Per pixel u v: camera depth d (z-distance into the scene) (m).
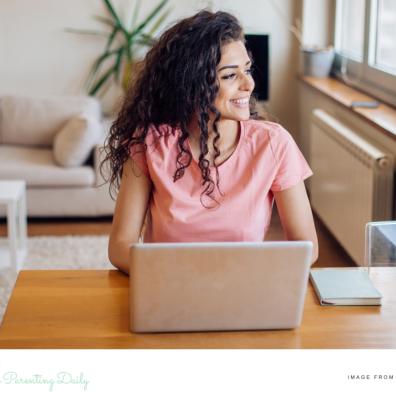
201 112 1.79
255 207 1.85
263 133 1.87
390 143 3.38
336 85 4.73
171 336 1.51
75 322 1.58
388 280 1.80
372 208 3.33
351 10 4.85
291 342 1.49
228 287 1.47
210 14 1.83
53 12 5.52
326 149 4.23
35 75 5.63
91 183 4.73
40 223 4.81
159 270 1.45
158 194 1.87
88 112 5.12
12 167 4.66
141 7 5.52
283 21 5.58
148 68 1.87
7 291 3.52
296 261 1.45
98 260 4.03
